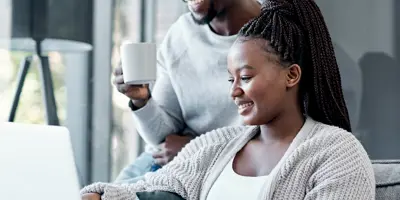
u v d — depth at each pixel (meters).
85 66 2.78
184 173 1.56
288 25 1.47
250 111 1.47
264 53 1.45
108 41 2.83
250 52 1.46
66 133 1.40
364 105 3.09
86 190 1.48
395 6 3.04
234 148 1.54
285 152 1.45
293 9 1.49
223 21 2.14
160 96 2.31
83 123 2.82
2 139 1.30
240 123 2.14
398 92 3.07
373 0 3.06
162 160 2.22
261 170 1.47
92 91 2.82
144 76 1.88
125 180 2.15
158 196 1.53
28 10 2.47
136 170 2.33
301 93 1.50
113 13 2.84
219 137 1.60
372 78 3.09
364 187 1.36
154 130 2.23
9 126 1.41
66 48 2.59
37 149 1.27
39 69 2.53
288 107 1.48
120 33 2.88
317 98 1.51
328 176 1.37
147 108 2.16
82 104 2.80
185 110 2.28
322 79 1.51
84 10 2.65
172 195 1.55
